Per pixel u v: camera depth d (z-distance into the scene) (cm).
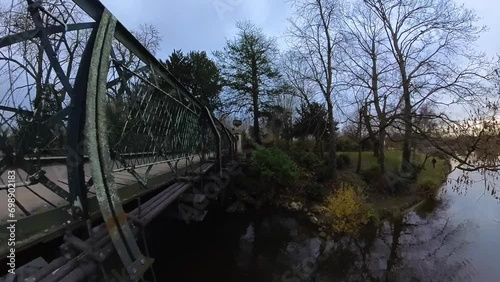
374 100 1423
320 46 1667
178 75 2038
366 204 1149
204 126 617
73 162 167
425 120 1259
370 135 1419
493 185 1234
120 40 221
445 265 798
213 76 2177
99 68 167
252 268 781
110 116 231
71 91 162
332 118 1568
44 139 169
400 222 1137
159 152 338
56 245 189
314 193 1306
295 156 1605
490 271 766
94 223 219
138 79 269
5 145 148
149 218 242
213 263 799
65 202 211
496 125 752
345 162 1714
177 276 723
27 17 184
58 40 165
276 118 2216
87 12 168
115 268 175
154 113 316
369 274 766
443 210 1286
